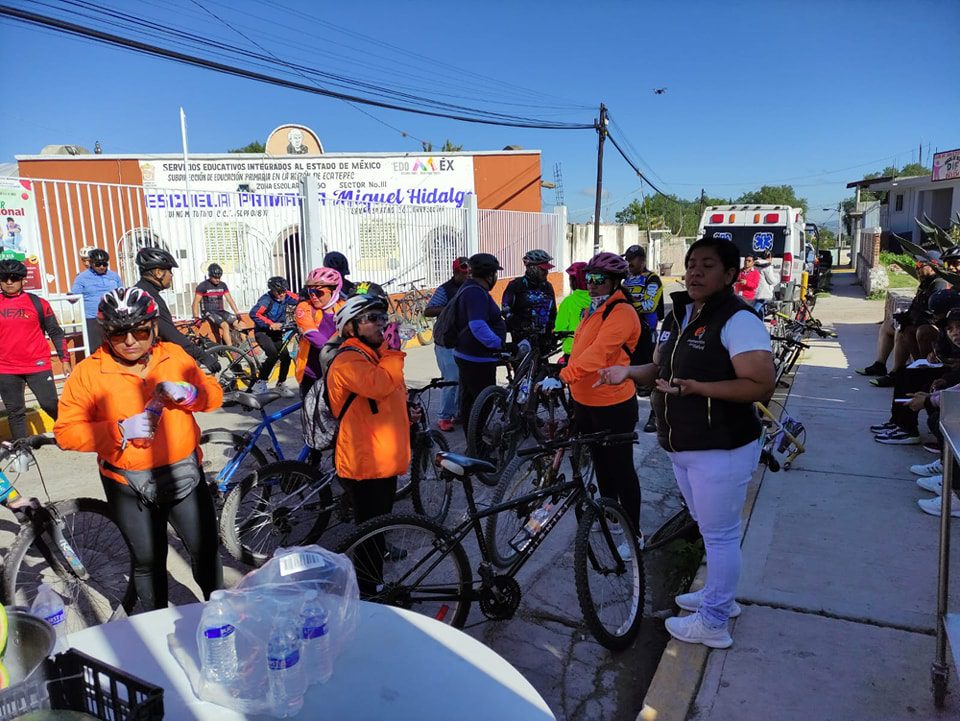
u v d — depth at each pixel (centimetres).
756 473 534
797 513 460
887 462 551
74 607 346
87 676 155
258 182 1808
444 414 695
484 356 568
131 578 349
